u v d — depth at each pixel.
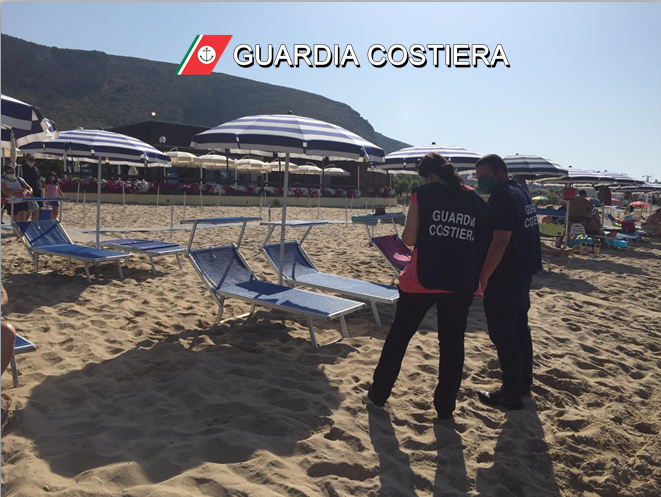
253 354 4.26
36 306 5.34
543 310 6.25
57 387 3.50
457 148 9.16
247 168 27.62
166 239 11.45
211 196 27.62
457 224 3.11
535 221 3.54
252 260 8.70
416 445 3.01
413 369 4.12
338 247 10.79
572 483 2.84
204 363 3.95
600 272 9.31
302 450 2.83
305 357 4.25
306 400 3.41
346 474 2.69
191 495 2.34
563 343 5.03
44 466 2.55
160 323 5.00
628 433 3.39
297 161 34.91
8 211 13.30
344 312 4.35
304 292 4.94
